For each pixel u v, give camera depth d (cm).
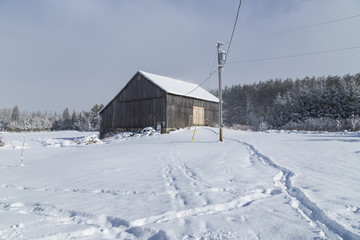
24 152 1518
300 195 439
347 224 313
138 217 358
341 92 3884
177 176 630
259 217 349
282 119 4294
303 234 293
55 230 333
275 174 620
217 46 1586
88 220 367
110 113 3030
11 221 371
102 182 595
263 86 9419
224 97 10031
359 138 1459
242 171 661
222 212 376
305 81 8325
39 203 452
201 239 289
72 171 765
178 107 2694
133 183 573
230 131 2486
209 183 542
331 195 430
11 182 659
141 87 2756
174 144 1464
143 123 2698
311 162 754
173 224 334
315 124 2806
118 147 1444
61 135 4462
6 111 16800
